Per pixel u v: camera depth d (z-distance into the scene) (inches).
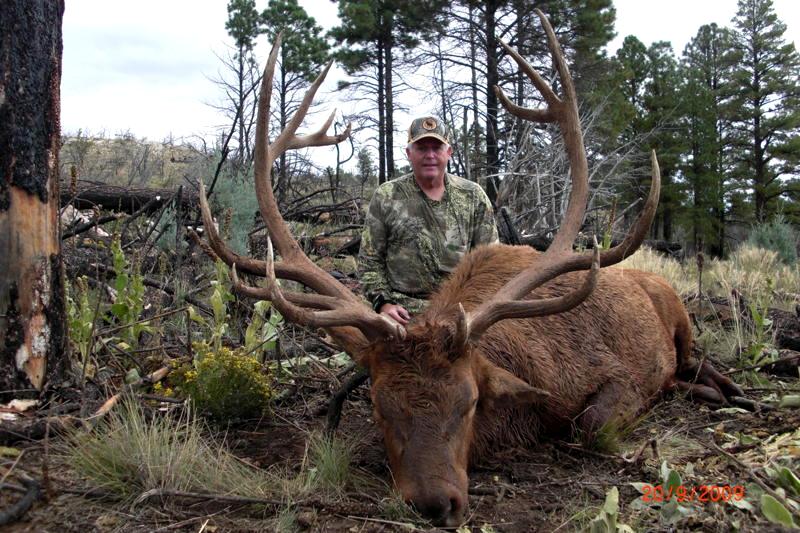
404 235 190.1
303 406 178.7
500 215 368.8
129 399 147.8
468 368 124.5
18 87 143.3
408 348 123.2
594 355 166.1
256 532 108.0
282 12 959.0
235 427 161.5
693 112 1473.9
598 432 152.0
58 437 135.2
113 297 240.1
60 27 153.3
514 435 150.6
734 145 1609.3
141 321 186.7
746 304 277.6
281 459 142.4
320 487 125.9
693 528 106.5
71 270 250.4
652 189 134.7
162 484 120.3
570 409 158.9
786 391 191.6
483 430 141.4
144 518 111.4
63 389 151.5
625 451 151.2
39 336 148.8
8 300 144.2
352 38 962.1
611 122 901.8
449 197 193.8
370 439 154.0
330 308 132.3
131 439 127.0
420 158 188.1
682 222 1517.0
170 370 176.9
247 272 143.7
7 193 143.1
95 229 311.0
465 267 169.5
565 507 120.0
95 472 120.8
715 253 1572.3
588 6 823.1
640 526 110.2
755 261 514.9
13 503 111.3
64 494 115.5
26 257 145.9
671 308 202.8
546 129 622.5
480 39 846.5
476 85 826.8
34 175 146.5
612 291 179.6
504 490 128.1
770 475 119.7
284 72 979.9
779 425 153.8
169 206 331.3
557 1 812.6
